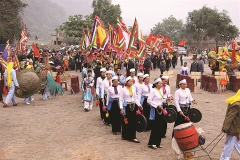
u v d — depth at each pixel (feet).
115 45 61.82
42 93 52.65
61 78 61.87
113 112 30.94
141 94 31.17
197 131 23.12
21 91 47.26
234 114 20.70
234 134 21.06
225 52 85.05
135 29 55.67
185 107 27.25
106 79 35.42
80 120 37.24
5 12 151.64
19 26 155.94
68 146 27.22
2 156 24.68
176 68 120.88
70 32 204.85
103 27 61.16
